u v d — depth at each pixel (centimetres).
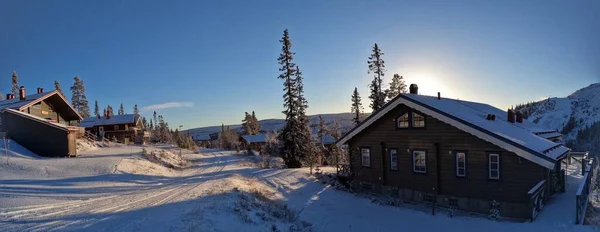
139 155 3503
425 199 2150
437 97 2550
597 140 9869
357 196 2411
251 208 1645
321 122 8475
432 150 2111
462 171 1995
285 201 2214
